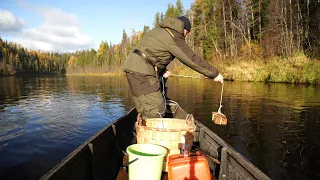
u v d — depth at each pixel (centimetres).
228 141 610
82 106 1238
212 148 299
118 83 3166
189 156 221
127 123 454
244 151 545
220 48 3641
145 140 255
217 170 269
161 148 232
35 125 843
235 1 3588
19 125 845
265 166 471
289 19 2797
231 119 824
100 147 276
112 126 334
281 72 2186
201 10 3997
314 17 2536
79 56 11381
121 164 303
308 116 848
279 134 660
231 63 2972
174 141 250
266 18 3219
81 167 218
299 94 1388
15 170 495
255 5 3450
